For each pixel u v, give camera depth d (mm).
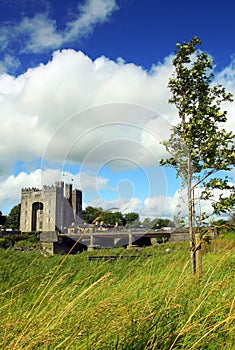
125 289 3768
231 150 5945
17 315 3215
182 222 5992
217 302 3297
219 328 2822
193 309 3039
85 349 2447
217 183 5875
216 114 6121
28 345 2346
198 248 5695
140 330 2615
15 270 6277
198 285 3924
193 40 6566
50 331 2453
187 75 6492
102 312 2750
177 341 2594
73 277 5605
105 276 3002
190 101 6570
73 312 2939
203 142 6254
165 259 6641
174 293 3307
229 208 5852
